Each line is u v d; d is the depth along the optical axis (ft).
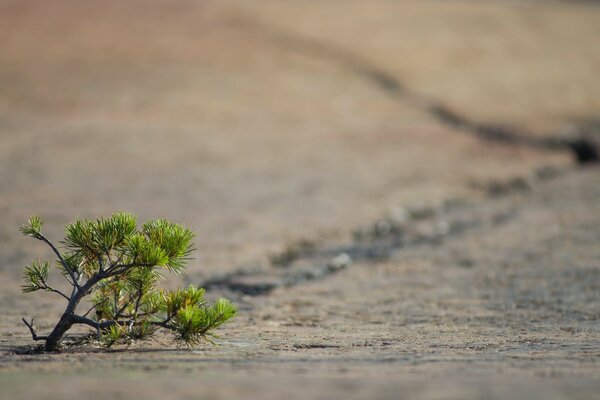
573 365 27.32
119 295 37.76
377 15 275.39
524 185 130.72
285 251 84.69
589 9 315.17
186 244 36.19
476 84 213.25
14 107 161.17
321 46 236.22
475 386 20.34
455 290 65.31
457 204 114.62
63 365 27.53
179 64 205.36
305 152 142.72
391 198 115.14
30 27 225.76
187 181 117.70
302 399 18.15
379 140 157.28
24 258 75.66
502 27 270.26
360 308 58.23
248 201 107.96
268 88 193.67
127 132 148.05
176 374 23.77
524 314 53.88
